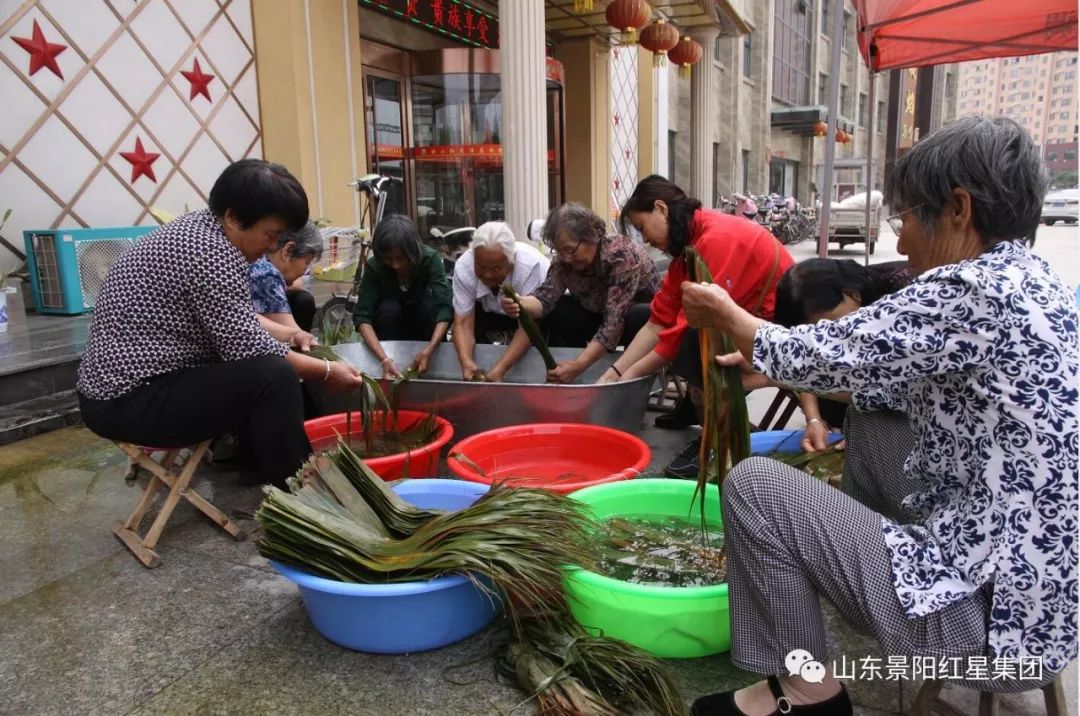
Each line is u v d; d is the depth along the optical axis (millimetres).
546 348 3344
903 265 2426
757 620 1503
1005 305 1249
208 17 5855
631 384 2930
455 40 9062
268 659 1873
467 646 1915
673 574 2012
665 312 3104
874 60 6051
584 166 11273
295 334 3064
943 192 1348
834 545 1397
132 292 2268
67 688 1767
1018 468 1270
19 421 3492
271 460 2422
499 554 1733
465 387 3004
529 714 1664
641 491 2340
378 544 1911
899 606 1348
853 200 15141
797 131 24078
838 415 2961
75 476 3074
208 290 2242
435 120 8453
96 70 5184
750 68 20359
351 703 1704
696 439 3102
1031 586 1268
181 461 3254
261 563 2373
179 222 2322
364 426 2836
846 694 1544
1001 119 1352
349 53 6801
